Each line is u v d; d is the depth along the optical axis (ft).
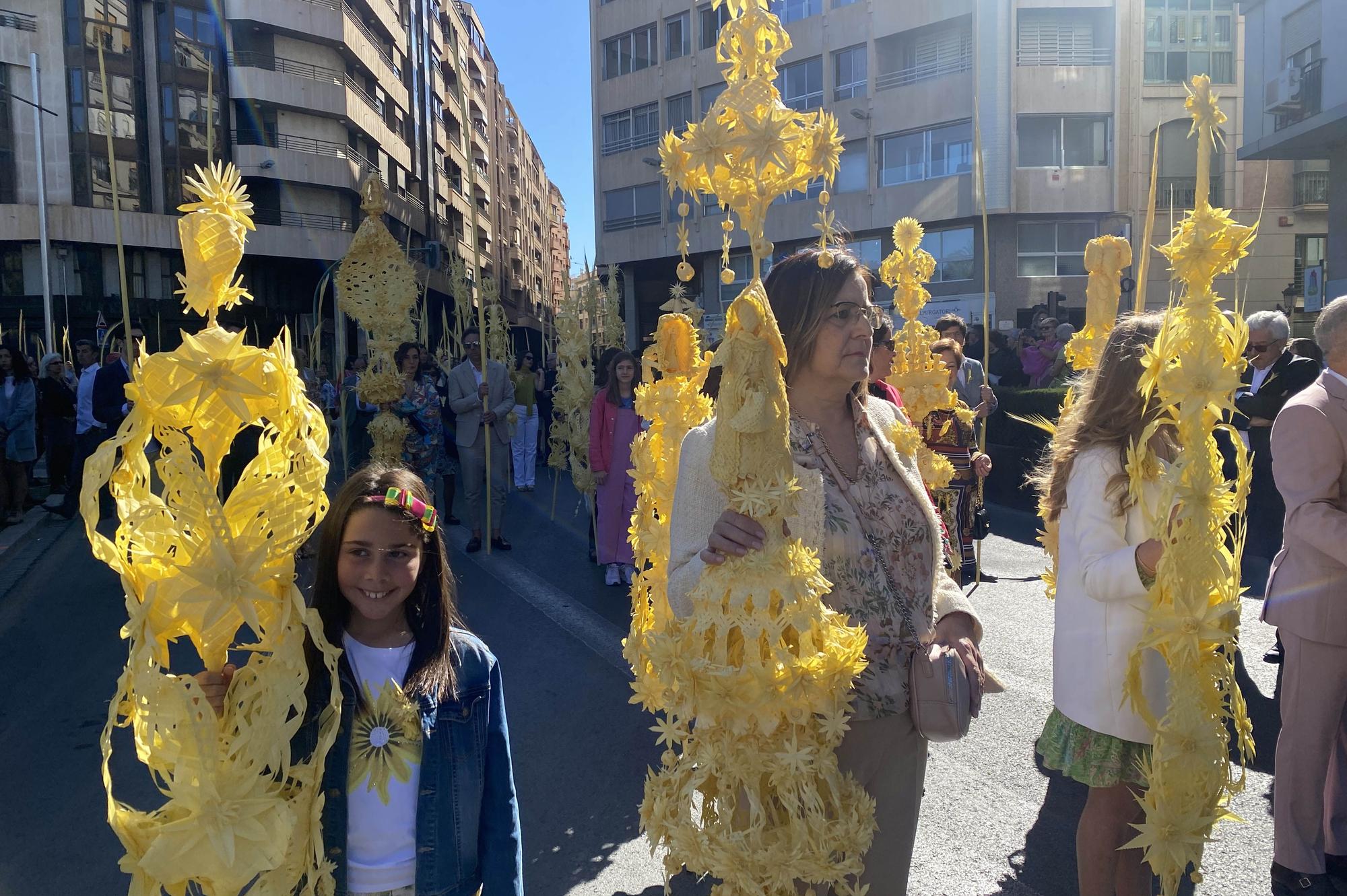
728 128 6.63
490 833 6.38
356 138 139.03
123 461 4.92
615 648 19.61
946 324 26.14
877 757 6.62
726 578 5.84
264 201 125.59
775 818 6.06
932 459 10.94
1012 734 14.62
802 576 5.85
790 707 5.79
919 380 19.47
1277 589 9.67
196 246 5.14
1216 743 7.13
